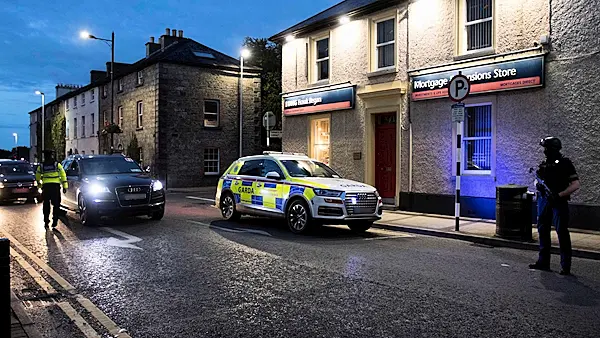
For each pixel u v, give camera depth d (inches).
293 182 435.2
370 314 203.9
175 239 390.6
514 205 377.7
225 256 322.3
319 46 710.5
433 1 546.3
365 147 622.5
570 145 435.2
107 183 470.3
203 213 593.0
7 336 143.3
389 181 608.7
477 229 430.6
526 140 466.6
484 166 507.8
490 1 502.0
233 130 1194.0
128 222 498.0
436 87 535.8
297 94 719.7
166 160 1091.9
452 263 306.3
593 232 412.5
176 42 1241.4
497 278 267.7
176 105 1106.1
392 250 349.4
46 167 456.8
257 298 227.3
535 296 232.2
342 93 645.9
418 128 558.9
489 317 200.4
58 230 441.1
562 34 440.1
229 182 512.7
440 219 500.1
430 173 547.5
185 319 198.5
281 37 754.2
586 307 215.0
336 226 481.4
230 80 1187.9
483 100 499.8
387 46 610.5
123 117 1275.8
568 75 436.8
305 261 307.3
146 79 1146.0
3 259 142.3
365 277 266.4
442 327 188.4
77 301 223.9
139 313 206.5
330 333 182.4
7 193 728.3
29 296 231.8
